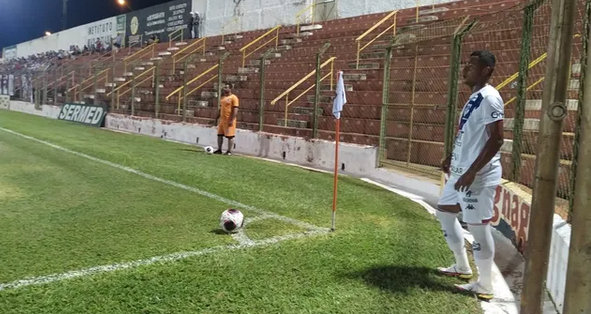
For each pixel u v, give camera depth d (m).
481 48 12.30
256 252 4.79
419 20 17.19
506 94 10.12
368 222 6.25
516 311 3.74
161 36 33.97
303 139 12.52
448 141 8.45
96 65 26.19
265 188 8.44
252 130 14.66
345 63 16.11
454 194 4.09
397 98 12.05
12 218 5.78
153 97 22.19
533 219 2.63
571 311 2.08
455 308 3.71
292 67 18.03
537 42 8.78
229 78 19.88
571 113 7.09
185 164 10.97
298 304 3.64
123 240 5.05
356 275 4.27
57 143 14.00
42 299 3.58
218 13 29.09
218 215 6.29
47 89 29.77
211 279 4.05
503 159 7.98
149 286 3.87
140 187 8.02
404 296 3.88
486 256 3.89
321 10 22.75
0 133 16.27
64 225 5.56
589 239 2.03
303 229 5.74
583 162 2.02
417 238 5.54
